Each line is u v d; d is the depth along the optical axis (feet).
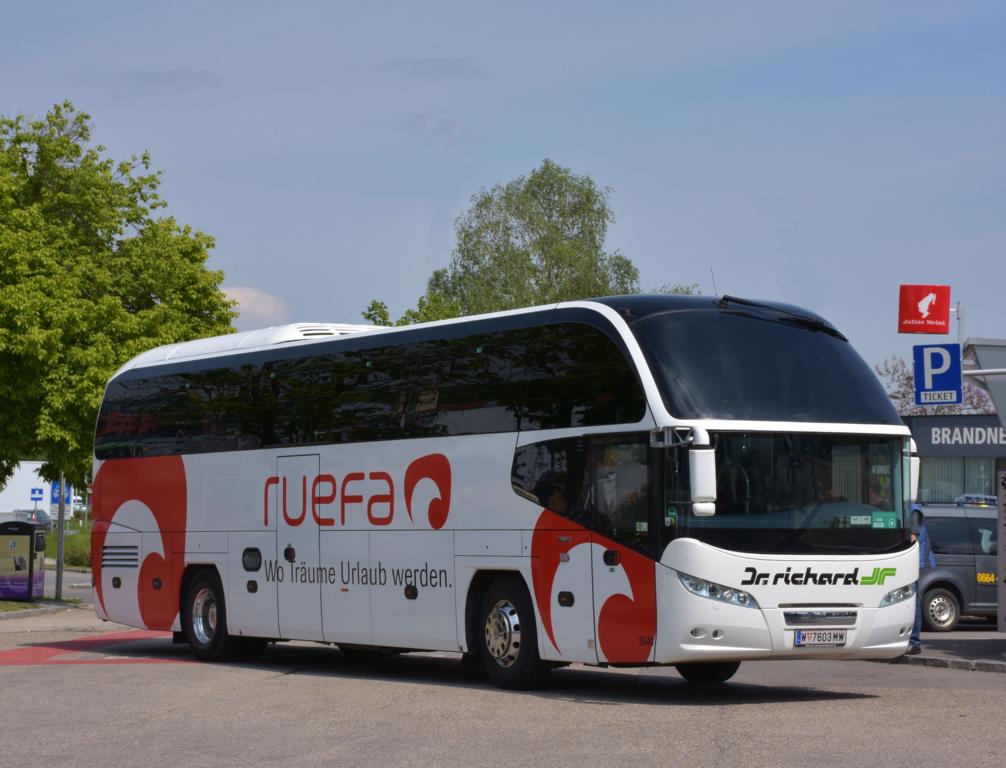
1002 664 58.44
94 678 54.65
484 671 59.57
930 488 152.87
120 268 113.39
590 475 46.09
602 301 47.34
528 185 261.03
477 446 50.62
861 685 51.78
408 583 53.21
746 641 43.16
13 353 100.99
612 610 44.86
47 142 112.88
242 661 64.69
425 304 164.76
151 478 68.08
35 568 109.09
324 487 57.72
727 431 43.80
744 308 47.01
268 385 61.52
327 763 32.65
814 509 44.60
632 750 33.83
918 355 70.54
